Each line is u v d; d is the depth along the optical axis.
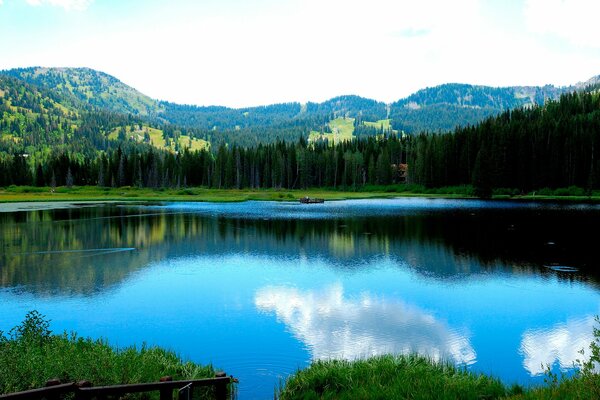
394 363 13.60
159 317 22.23
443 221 64.12
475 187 130.50
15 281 29.98
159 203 112.31
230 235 51.53
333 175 192.62
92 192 159.62
